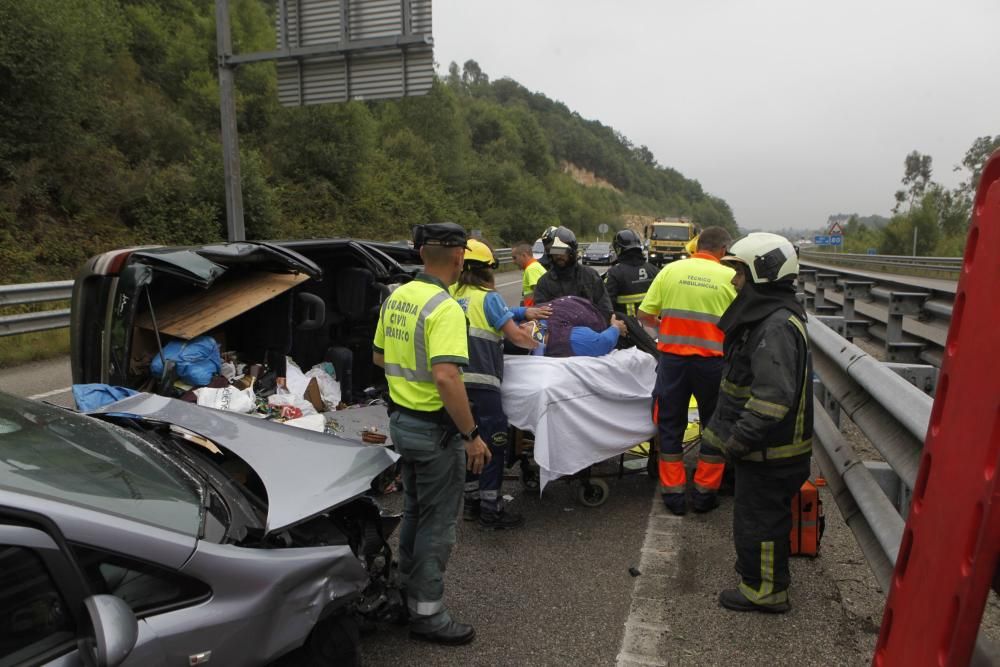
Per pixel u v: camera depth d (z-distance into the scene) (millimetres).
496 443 4438
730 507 4984
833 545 4297
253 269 5426
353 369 6336
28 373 9023
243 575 2281
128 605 1985
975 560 1315
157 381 4520
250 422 3479
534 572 4004
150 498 2318
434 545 3289
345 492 2906
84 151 18156
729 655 3174
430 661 3178
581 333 4973
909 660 1592
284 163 28531
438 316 3125
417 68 12188
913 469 2932
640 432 4934
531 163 72125
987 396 1349
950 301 7145
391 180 36312
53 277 14695
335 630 2719
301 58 12484
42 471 2184
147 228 18656
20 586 1814
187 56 27781
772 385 3223
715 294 4590
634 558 4176
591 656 3193
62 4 17375
